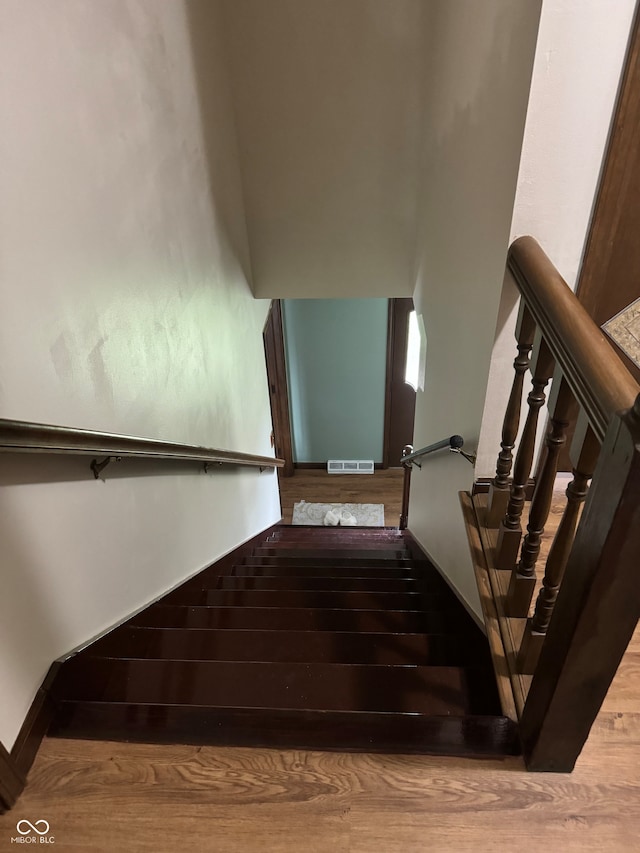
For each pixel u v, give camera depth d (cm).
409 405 530
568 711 92
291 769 105
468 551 160
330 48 250
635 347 136
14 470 96
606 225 128
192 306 199
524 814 98
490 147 140
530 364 115
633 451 63
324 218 301
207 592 195
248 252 311
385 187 290
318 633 144
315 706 115
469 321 166
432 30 234
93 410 121
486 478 165
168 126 169
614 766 104
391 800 100
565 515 92
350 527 454
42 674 110
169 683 119
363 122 270
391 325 478
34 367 97
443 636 144
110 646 131
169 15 170
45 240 99
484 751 106
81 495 120
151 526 162
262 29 246
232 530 274
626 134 115
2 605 96
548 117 112
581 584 78
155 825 97
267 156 283
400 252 310
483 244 149
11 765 99
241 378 299
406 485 398
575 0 101
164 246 167
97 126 120
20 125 90
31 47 93
